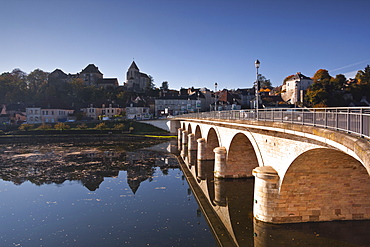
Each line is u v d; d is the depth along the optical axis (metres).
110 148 61.22
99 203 23.08
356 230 15.69
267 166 17.20
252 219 18.88
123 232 17.27
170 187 27.92
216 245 15.32
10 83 138.88
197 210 21.02
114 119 112.75
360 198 15.71
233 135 25.44
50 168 38.78
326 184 15.53
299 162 14.07
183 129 72.00
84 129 95.50
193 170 36.25
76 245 15.68
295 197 15.82
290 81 99.81
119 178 32.34
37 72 149.62
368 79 85.56
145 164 41.56
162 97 123.75
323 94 73.44
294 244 15.32
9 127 96.69
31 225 18.64
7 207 22.33
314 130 11.06
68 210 21.47
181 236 16.55
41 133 87.44
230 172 28.83
